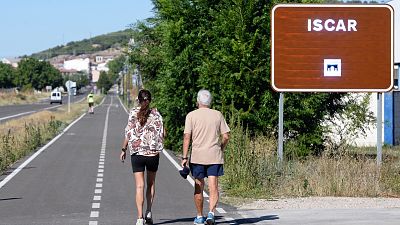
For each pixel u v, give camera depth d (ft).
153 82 280.51
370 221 94.27
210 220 88.69
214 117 91.35
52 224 93.35
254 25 178.81
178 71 211.82
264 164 132.87
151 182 93.66
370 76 150.41
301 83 149.69
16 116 524.11
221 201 116.47
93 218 98.43
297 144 177.68
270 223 93.97
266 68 175.52
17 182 143.23
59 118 467.11
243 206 111.04
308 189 124.77
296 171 133.39
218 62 180.45
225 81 177.68
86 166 177.88
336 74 150.30
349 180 125.39
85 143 266.16
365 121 197.36
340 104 192.75
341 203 112.68
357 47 150.41
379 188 124.77
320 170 131.13
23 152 213.66
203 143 90.68
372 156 170.19
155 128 91.91
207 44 207.82
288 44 150.00
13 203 113.29
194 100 213.46
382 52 150.51
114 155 212.64
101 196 122.11
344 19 150.30
